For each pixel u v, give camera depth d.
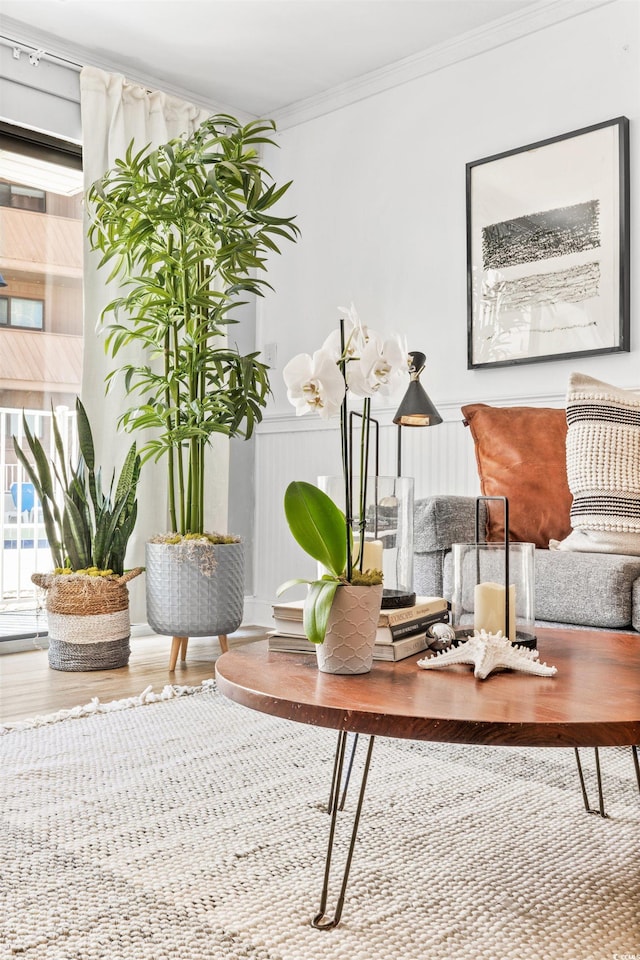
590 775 1.82
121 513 3.11
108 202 3.03
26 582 3.56
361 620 1.15
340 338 1.31
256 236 3.10
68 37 3.42
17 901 1.19
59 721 2.25
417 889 1.25
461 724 0.91
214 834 1.45
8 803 1.61
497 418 2.79
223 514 3.89
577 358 3.06
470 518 2.53
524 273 3.19
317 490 1.20
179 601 2.91
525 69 3.25
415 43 3.49
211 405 3.04
